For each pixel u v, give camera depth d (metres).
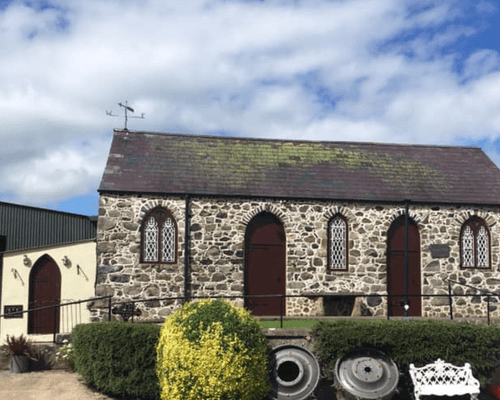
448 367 11.70
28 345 14.23
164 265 18.47
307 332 12.59
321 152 21.89
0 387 12.62
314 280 19.09
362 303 19.22
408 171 21.47
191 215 18.80
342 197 19.47
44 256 19.86
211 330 10.94
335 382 11.70
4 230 23.41
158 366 11.44
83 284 19.88
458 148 23.41
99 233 18.27
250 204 19.11
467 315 19.64
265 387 11.29
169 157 20.41
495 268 19.98
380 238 19.56
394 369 11.68
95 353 12.37
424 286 19.59
